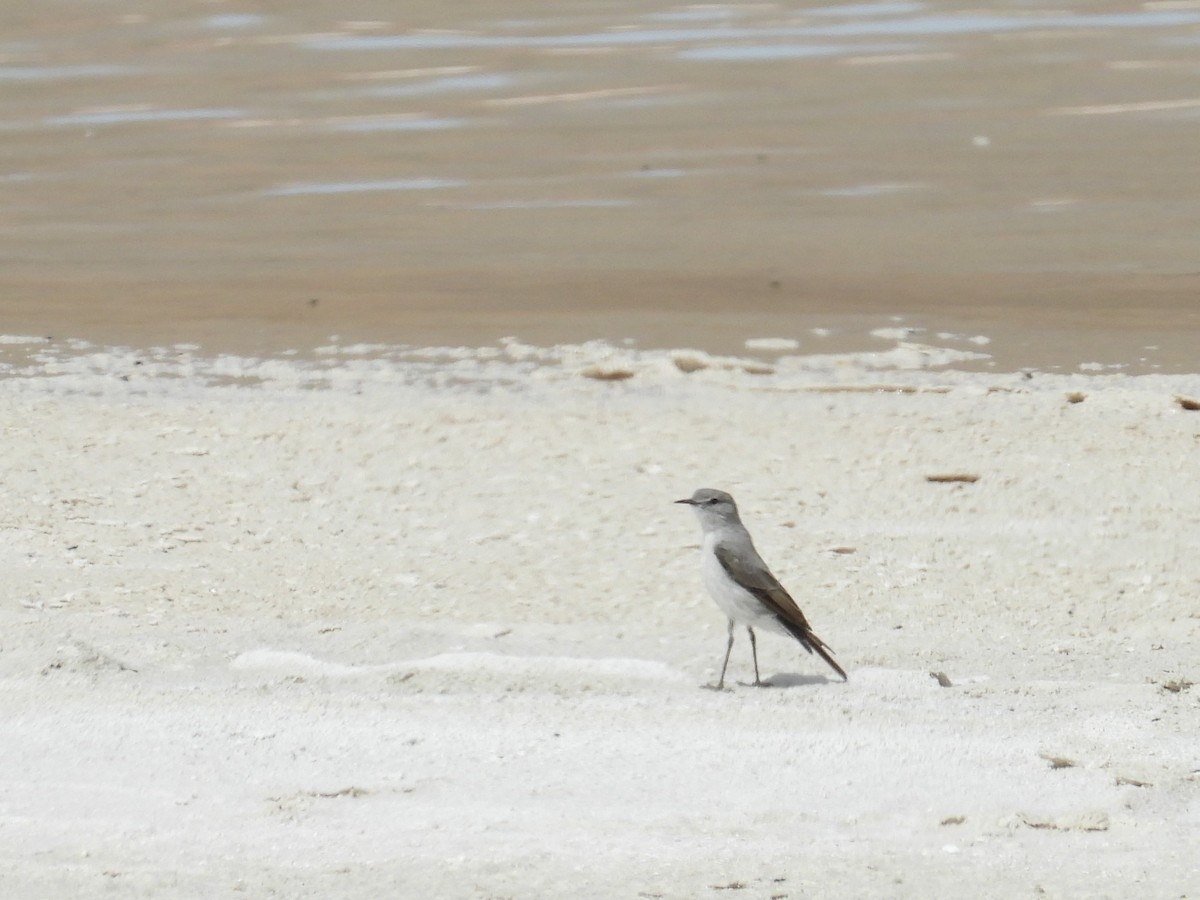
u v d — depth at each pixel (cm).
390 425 1912
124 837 846
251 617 1330
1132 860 811
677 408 1997
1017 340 2391
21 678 1115
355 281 2822
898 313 2562
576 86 4731
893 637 1294
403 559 1494
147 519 1591
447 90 4728
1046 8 5738
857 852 823
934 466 1736
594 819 871
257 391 2123
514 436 1866
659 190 3556
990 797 908
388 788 917
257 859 816
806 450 1800
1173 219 3231
